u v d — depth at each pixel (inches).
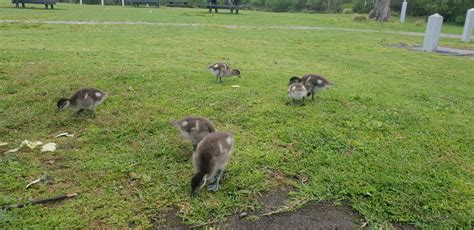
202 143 160.7
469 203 156.0
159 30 749.9
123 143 197.9
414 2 1549.0
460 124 249.9
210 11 1390.3
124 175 165.2
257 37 724.7
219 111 252.7
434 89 357.1
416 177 173.5
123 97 270.4
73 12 1104.2
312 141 208.5
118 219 136.5
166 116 237.8
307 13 1716.3
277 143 205.0
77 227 131.0
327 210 150.8
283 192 161.0
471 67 508.7
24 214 135.8
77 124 219.3
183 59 439.5
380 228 141.1
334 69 437.4
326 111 261.9
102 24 805.9
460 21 1418.6
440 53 642.8
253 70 396.2
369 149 201.5
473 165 189.9
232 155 188.1
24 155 178.7
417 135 226.4
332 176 171.8
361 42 737.0
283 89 316.8
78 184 157.0
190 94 285.0
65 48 469.4
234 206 149.0
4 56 377.4
